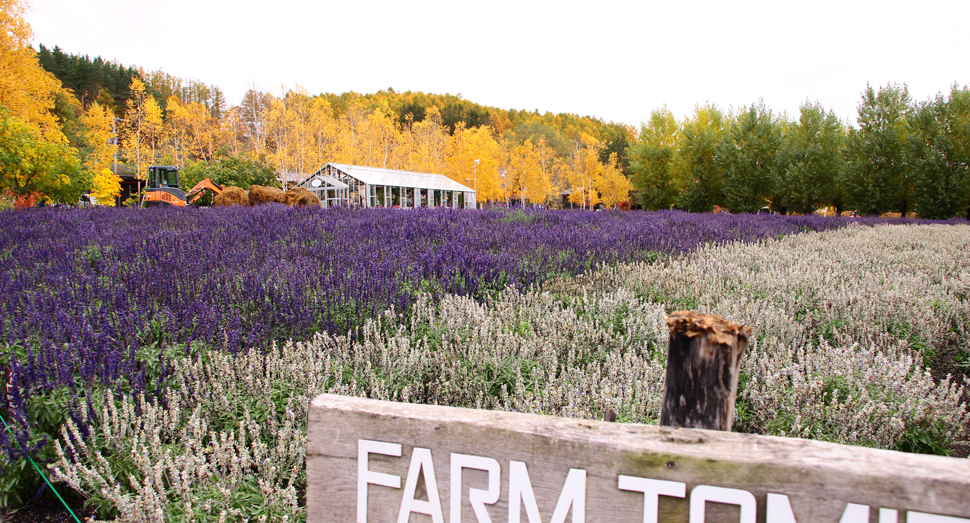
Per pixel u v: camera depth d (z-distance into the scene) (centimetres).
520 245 747
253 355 303
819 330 455
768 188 3409
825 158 3206
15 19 3016
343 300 443
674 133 4325
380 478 108
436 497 104
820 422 275
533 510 99
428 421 105
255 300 436
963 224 2153
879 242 1104
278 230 830
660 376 306
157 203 2211
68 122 5366
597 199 6009
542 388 312
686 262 721
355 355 327
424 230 861
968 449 292
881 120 3130
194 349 343
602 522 97
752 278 587
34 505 261
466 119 10650
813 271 617
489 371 344
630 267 638
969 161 2817
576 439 97
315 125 5847
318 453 112
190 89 11194
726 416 107
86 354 288
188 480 206
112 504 224
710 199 3756
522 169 5753
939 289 580
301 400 261
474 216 1210
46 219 937
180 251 594
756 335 403
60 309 377
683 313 112
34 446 250
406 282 516
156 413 255
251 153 5262
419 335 414
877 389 304
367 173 3428
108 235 743
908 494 83
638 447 95
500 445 101
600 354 363
